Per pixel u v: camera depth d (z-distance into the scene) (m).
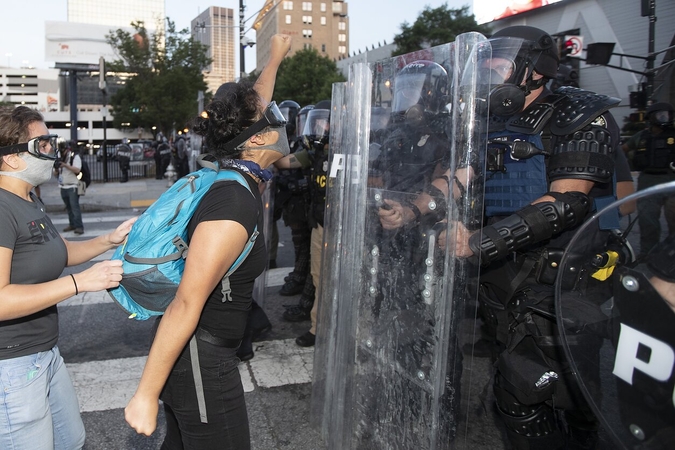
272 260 6.31
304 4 103.00
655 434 1.02
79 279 1.58
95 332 4.39
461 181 1.74
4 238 1.66
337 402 2.46
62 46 44.47
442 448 1.83
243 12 18.92
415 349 1.97
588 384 1.21
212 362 1.59
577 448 2.18
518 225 1.79
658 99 5.64
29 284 1.74
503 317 2.09
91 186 17.55
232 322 1.62
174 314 1.45
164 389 1.65
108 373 3.60
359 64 2.27
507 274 2.04
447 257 1.80
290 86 47.78
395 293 2.07
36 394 1.78
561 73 4.79
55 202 12.96
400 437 2.05
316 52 48.78
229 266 1.49
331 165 2.57
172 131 36.97
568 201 1.83
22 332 1.76
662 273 1.03
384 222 2.11
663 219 1.08
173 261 1.53
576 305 1.24
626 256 1.20
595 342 1.18
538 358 1.92
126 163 19.28
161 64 34.62
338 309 2.48
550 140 2.00
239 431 1.66
